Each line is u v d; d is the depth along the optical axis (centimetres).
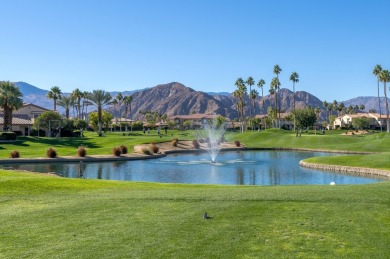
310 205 1556
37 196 1834
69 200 1731
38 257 1009
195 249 1058
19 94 8975
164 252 1037
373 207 1511
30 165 5219
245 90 15825
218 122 17212
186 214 1435
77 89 16188
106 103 11550
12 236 1189
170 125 19375
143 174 4484
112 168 5038
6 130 8856
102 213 1465
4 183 2084
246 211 1472
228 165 5419
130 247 1077
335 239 1141
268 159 6328
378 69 13350
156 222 1327
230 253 1028
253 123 18062
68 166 5206
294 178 4109
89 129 15762
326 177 4153
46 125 9825
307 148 8294
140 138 9388
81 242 1123
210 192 1902
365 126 17512
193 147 8438
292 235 1179
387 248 1066
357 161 4838
